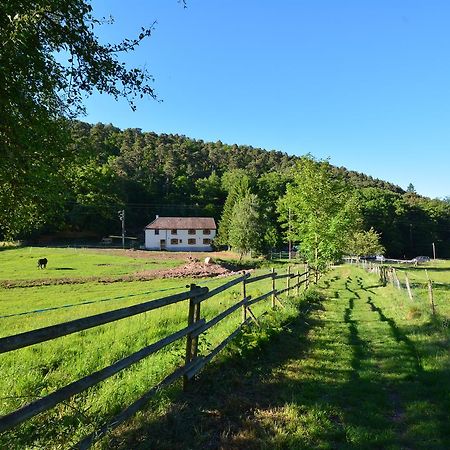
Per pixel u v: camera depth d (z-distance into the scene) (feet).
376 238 238.48
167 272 119.34
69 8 14.53
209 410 16.80
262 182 361.30
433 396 19.63
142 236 341.62
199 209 396.98
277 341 29.40
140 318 39.09
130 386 17.75
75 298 70.44
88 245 274.57
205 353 21.93
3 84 13.80
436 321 35.73
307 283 67.10
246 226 224.12
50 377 20.77
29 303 64.44
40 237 273.95
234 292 56.18
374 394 19.94
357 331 35.04
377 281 90.27
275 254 250.98
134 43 17.60
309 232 84.17
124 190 347.15
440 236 362.94
